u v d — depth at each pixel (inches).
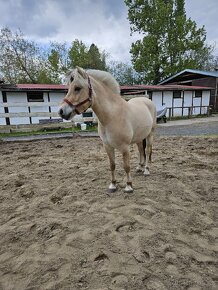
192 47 1027.3
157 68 1043.3
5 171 168.4
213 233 86.0
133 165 173.9
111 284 60.8
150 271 65.5
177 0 1051.9
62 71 1200.2
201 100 741.9
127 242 78.8
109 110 102.9
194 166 167.8
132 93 534.6
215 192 122.0
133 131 117.7
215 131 361.7
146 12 1013.2
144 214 97.3
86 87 95.2
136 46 1037.2
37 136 333.4
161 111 536.7
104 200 112.3
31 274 66.3
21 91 449.7
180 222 92.1
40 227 89.2
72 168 170.6
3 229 90.2
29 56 1059.3
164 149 231.9
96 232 84.6
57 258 71.9
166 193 119.6
